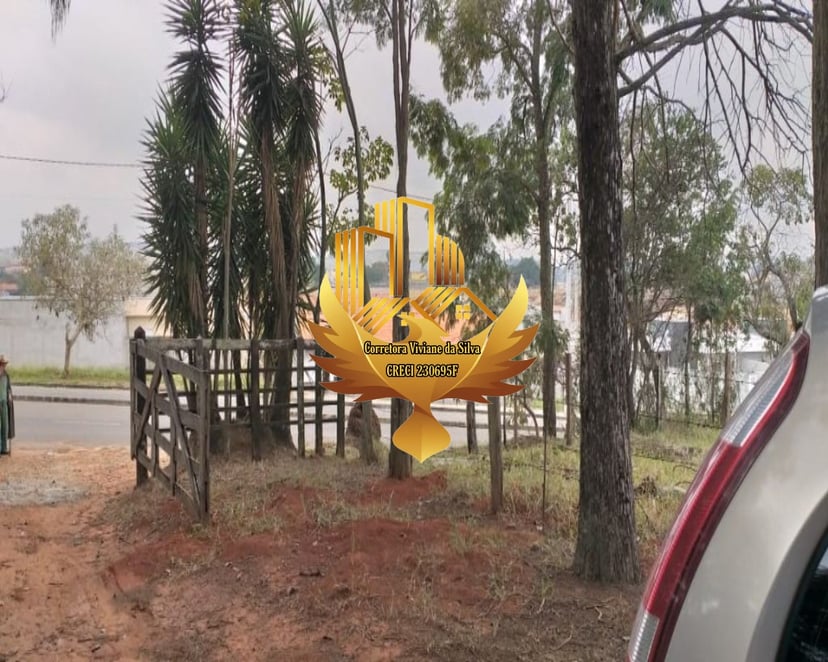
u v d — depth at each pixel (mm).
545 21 9539
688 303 12211
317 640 3789
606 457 4301
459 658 3508
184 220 8891
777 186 5109
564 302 15555
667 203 9414
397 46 7297
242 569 4820
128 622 4238
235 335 9461
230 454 8695
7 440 10742
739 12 4172
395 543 5051
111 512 6762
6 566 5254
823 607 1072
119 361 25859
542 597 4125
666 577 1241
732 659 1104
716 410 11812
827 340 1205
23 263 25125
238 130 9234
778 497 1128
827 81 2707
